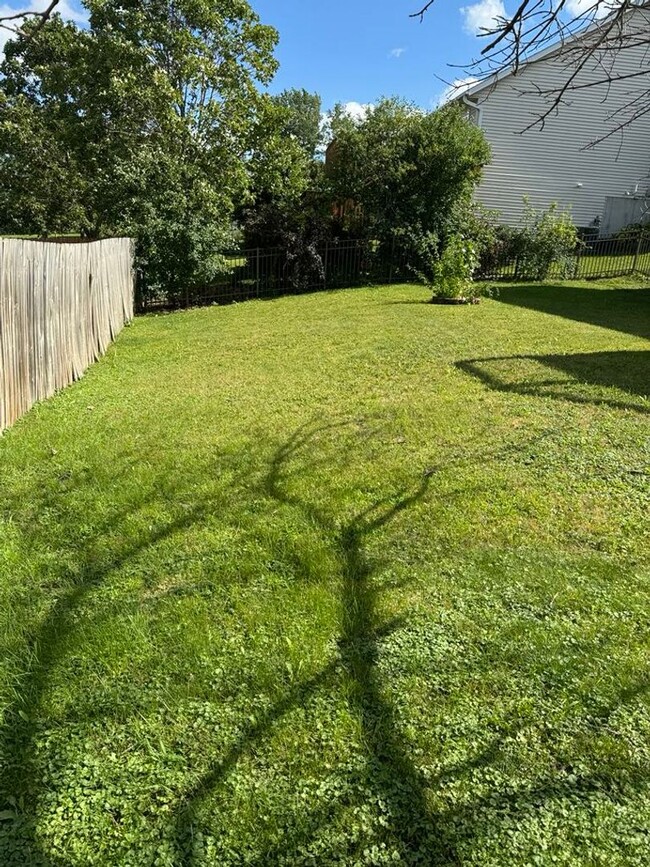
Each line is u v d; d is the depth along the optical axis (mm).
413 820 1508
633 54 16094
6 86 17719
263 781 1620
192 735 1772
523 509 3109
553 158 18703
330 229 14281
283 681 1969
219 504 3211
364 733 1764
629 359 6223
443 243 14320
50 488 3436
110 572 2604
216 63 13938
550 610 2311
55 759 1701
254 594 2432
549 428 4242
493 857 1417
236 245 12875
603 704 1861
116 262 9227
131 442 4145
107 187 12008
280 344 7547
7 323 4496
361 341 7434
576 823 1492
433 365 6117
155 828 1502
